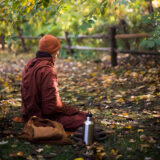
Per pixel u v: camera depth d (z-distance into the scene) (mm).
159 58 6531
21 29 10383
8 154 2615
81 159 2527
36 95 3090
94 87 5273
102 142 2893
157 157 2527
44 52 3229
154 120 3377
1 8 4285
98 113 3812
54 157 2605
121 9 6848
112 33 6977
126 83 5340
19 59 9062
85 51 8500
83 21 3924
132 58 6957
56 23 7770
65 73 6711
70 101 4453
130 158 2539
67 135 3010
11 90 5062
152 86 4879
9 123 3389
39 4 3568
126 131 3109
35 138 2801
